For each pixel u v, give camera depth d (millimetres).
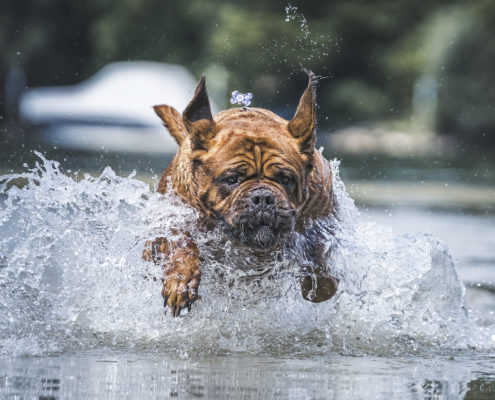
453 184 31125
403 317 9461
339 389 6363
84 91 45781
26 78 58219
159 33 57031
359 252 9828
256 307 9289
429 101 57188
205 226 8797
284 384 6508
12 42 55875
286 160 8461
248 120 8969
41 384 6348
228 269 9156
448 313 9758
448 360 7809
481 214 21250
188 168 8797
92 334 8469
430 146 53438
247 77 47469
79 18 61156
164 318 8953
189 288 8445
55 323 8734
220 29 50094
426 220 19469
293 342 8438
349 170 36688
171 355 7738
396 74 59000
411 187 29469
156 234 9102
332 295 9305
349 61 60031
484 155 49094
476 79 55500
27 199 10203
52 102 45406
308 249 9195
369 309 9555
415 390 6383
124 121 44562
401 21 60625
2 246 10023
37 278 9664
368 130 55812
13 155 29344
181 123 10484
